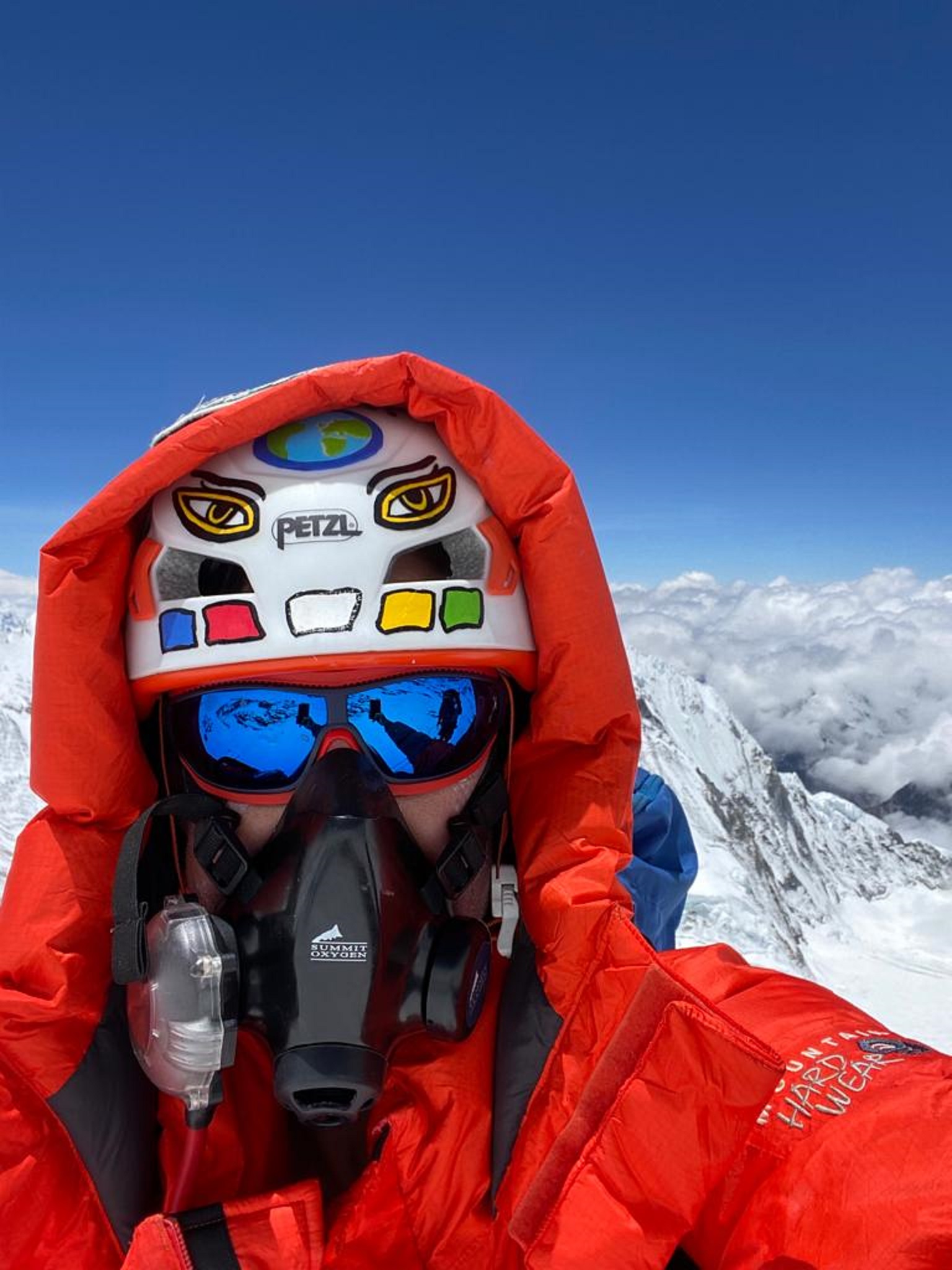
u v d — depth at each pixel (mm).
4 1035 473
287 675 508
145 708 547
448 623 501
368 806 499
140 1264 431
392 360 493
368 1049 481
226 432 492
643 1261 432
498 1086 512
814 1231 394
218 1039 463
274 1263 434
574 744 539
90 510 493
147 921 506
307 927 484
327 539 492
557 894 504
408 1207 491
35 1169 469
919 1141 393
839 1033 478
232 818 521
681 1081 439
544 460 512
